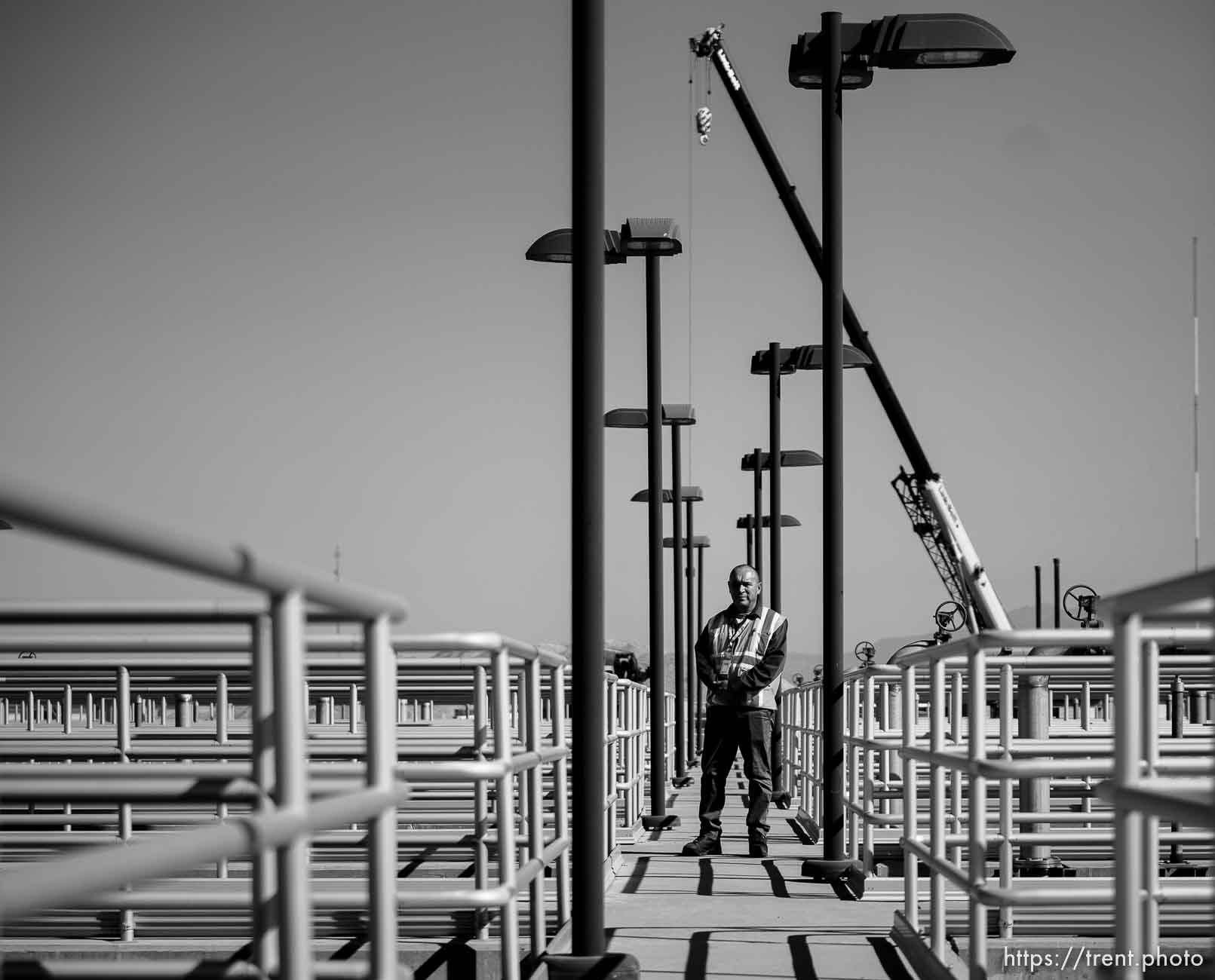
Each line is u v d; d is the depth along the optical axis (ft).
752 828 39.96
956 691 23.54
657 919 28.32
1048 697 30.89
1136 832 10.14
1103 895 16.29
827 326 35.19
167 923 25.53
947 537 88.43
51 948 23.85
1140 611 9.60
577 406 21.22
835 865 34.04
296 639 8.48
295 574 8.30
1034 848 30.27
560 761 24.59
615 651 70.74
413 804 32.40
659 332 55.01
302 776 8.54
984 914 17.52
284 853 8.52
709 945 25.07
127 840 22.85
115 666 23.30
